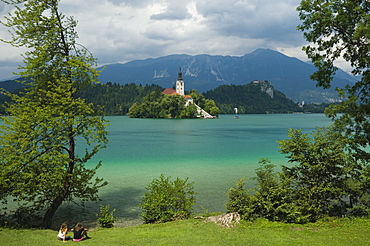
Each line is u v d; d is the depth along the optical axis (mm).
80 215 25297
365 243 14766
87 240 16672
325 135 21422
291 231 17562
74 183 22984
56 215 25297
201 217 21109
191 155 59812
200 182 36094
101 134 23797
